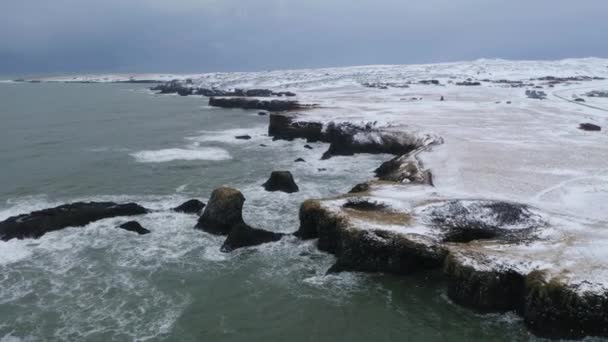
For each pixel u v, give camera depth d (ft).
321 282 71.31
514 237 72.84
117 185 121.19
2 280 71.97
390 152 153.17
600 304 55.31
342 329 59.67
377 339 57.52
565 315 56.24
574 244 67.56
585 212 81.15
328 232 81.00
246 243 82.94
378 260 73.00
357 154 154.92
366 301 65.87
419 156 120.26
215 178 127.65
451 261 65.77
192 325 60.75
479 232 76.28
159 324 61.00
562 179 100.63
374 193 92.38
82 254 80.43
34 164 142.51
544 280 58.18
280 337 58.23
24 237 85.20
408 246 71.46
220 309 64.44
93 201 106.83
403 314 62.64
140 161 148.15
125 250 82.12
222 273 74.38
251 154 159.12
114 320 61.87
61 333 59.21
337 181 122.83
